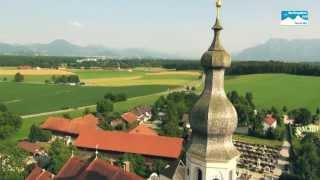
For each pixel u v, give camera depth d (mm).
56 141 115250
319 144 147375
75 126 171625
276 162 149000
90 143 139375
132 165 110875
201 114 31672
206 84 32531
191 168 33594
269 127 193250
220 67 31734
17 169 92375
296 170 127312
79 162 78000
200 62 32500
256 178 131125
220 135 31984
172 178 93000
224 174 32281
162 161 123438
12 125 176000
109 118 193375
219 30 32188
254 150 165625
